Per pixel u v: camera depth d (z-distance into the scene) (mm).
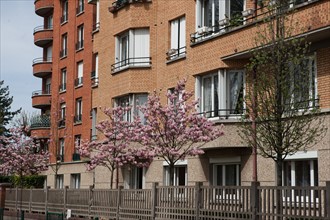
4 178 45469
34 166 39969
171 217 17656
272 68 14695
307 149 17688
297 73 14891
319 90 17562
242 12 20609
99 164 25406
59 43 46156
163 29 25719
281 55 14703
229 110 20828
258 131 14859
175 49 24594
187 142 20625
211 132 19016
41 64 48031
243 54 19859
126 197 20406
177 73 24219
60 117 44812
